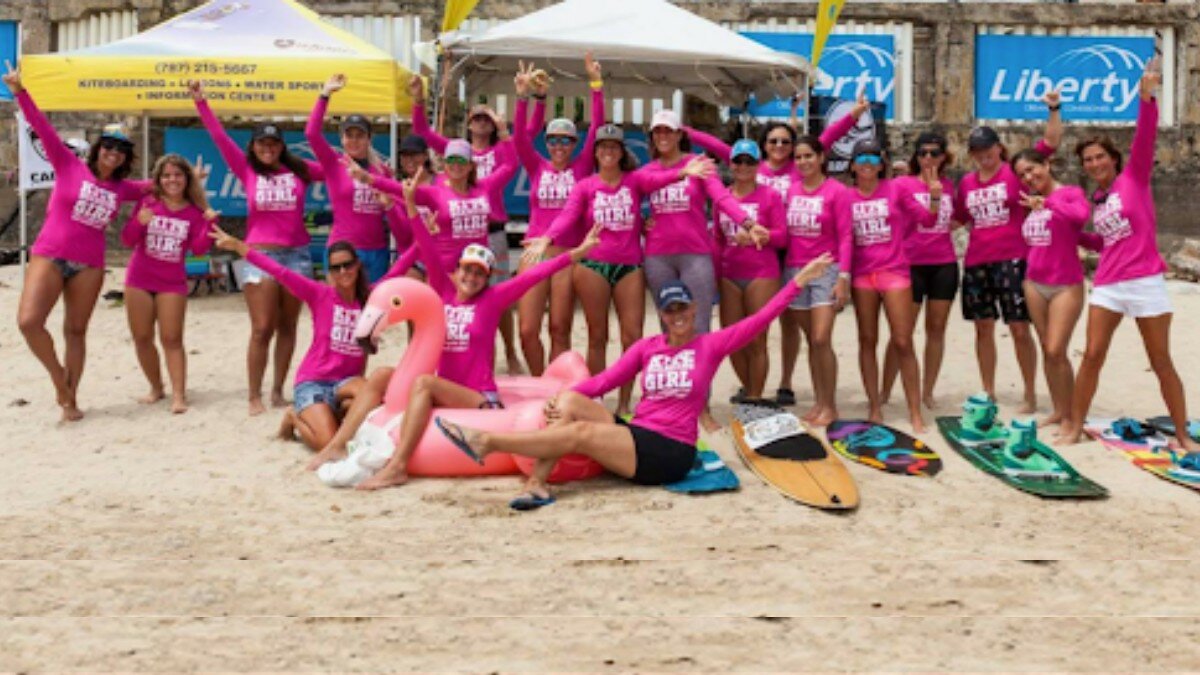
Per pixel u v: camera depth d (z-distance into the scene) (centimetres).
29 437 721
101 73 1123
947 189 790
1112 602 435
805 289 759
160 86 1124
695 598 435
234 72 1125
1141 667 372
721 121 1600
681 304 584
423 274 843
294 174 808
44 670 363
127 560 475
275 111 1164
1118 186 664
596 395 607
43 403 823
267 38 1189
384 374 663
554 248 781
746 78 1413
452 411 620
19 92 726
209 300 1312
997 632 402
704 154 704
